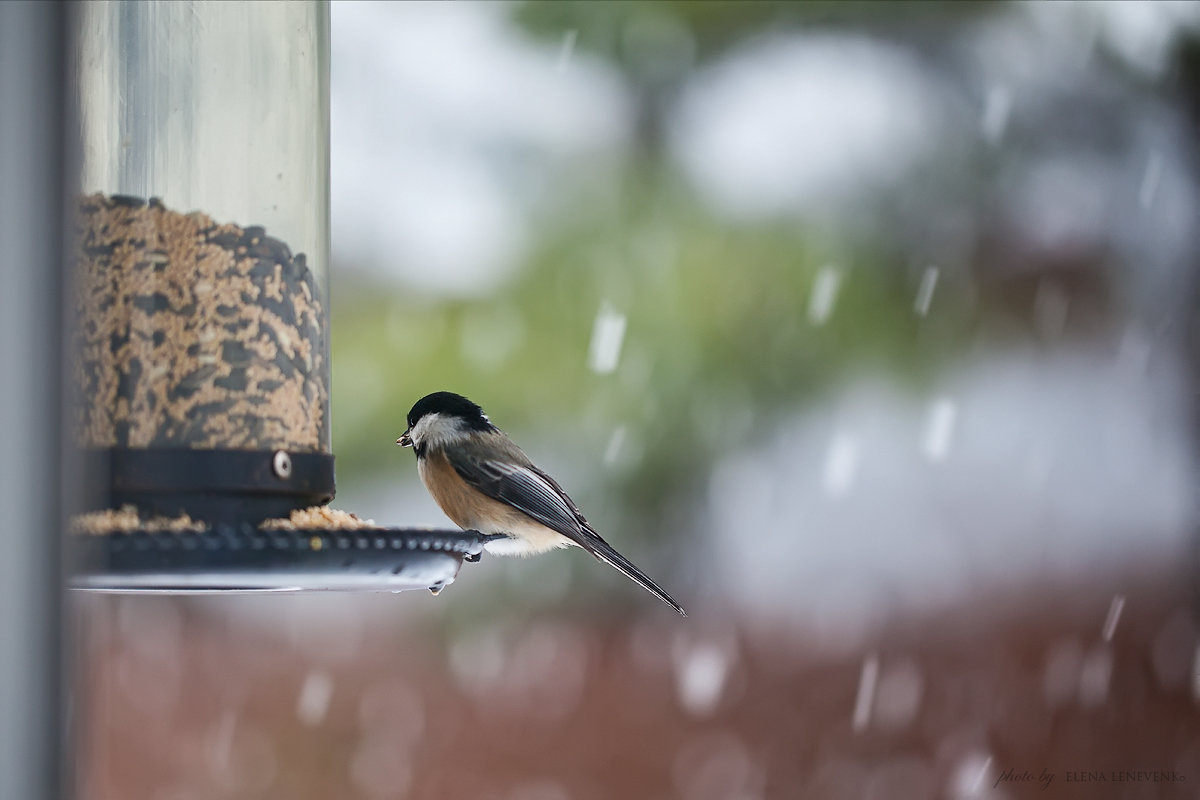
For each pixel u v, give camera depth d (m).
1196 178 15.70
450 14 13.28
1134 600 17.69
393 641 17.36
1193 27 14.89
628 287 12.64
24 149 2.70
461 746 15.81
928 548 17.70
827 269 12.80
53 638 2.63
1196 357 17.22
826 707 16.59
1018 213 14.52
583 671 16.70
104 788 15.28
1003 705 16.59
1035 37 14.17
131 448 6.16
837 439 15.46
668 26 13.14
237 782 15.34
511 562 16.47
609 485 12.95
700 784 15.45
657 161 13.09
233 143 6.52
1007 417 18.11
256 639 17.73
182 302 6.32
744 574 16.94
